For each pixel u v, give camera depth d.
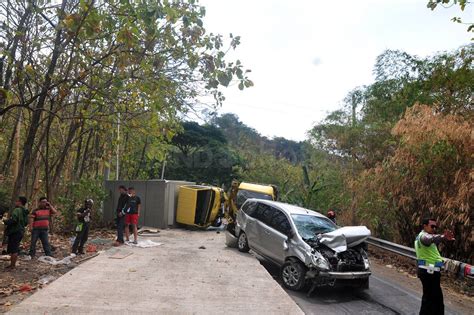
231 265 10.17
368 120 19.47
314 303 8.30
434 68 14.34
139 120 10.77
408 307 8.21
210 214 18.95
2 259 9.81
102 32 8.69
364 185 15.06
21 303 6.42
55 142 16.61
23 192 12.82
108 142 20.22
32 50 9.60
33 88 10.80
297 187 22.72
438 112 12.48
